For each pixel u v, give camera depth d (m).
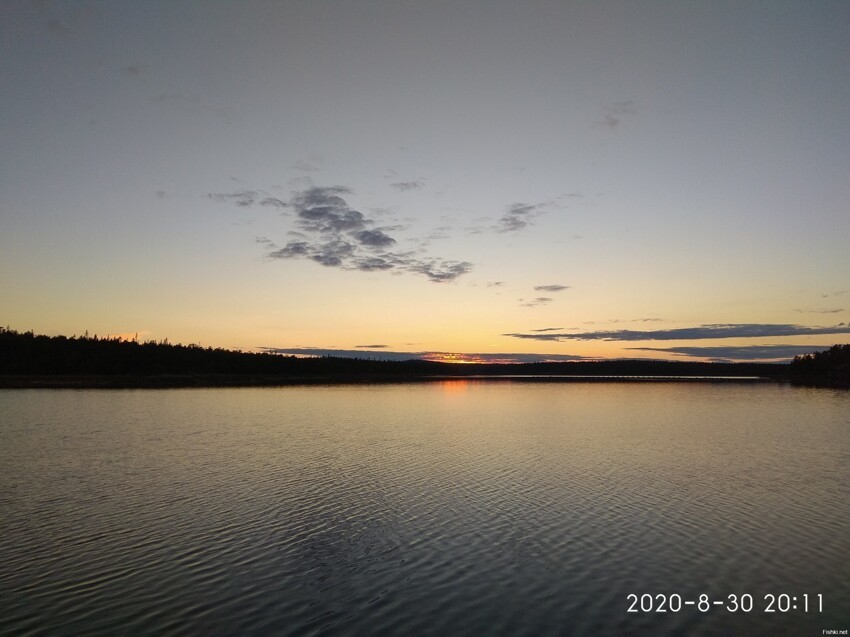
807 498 22.56
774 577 14.66
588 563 15.56
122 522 19.08
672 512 20.48
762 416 57.78
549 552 16.39
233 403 70.50
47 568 14.97
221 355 175.62
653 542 17.25
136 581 14.19
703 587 14.06
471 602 13.15
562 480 25.84
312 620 12.23
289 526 18.77
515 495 22.95
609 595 13.57
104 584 13.98
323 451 34.06
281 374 178.75
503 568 15.16
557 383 153.50
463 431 44.47
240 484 24.81
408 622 12.17
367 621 12.20
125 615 12.37
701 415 58.78
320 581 14.27
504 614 12.56
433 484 24.95
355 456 32.31
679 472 27.75
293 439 39.12
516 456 32.47
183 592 13.57
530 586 14.05
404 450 34.59
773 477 26.62
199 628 11.84
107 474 26.83
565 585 14.12
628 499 22.36
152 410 59.59
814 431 44.94
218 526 18.72
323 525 18.89
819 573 14.90
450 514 20.22
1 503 21.50
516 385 139.62
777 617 12.55
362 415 57.53
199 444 36.44
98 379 120.50
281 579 14.38
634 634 11.75
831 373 178.62
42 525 18.72
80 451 33.41
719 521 19.39
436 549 16.62
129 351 156.88
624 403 76.62
